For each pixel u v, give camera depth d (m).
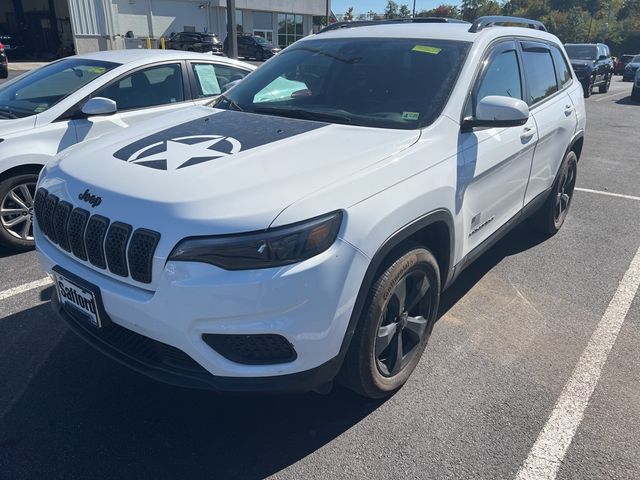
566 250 4.79
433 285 2.83
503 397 2.80
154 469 2.33
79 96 4.67
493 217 3.47
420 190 2.49
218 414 2.66
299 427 2.58
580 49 21.03
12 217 4.45
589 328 3.49
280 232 2.01
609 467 2.37
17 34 34.47
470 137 2.98
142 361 2.28
